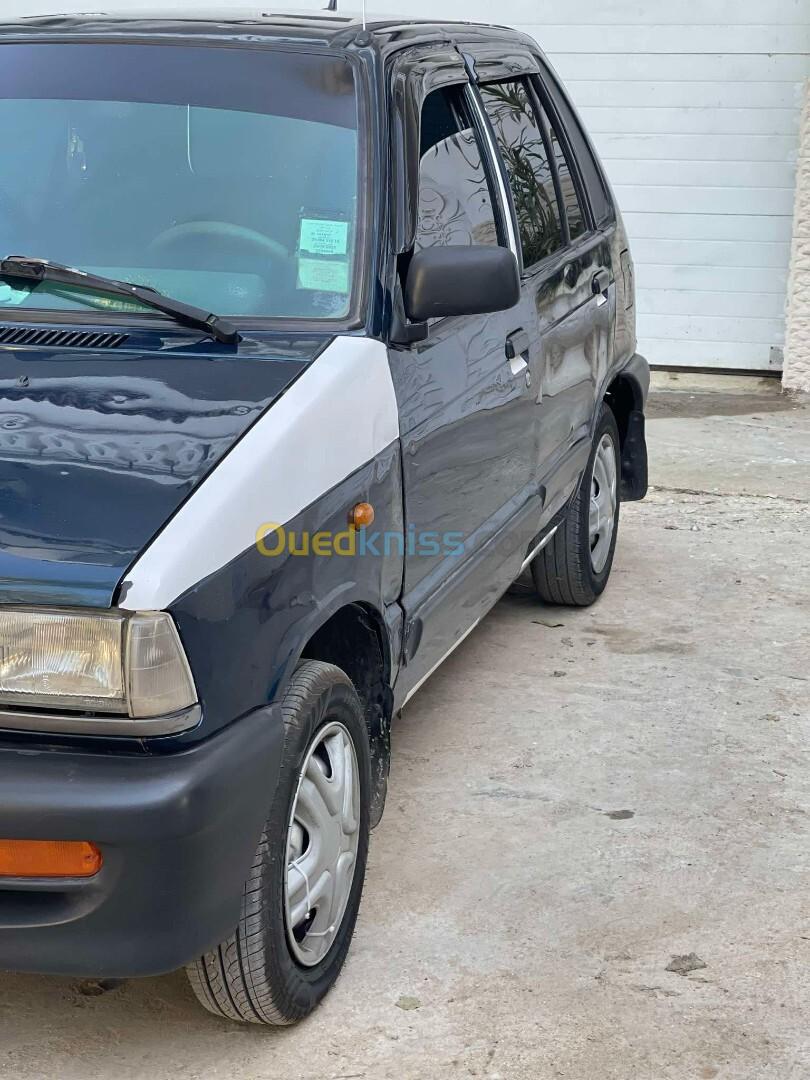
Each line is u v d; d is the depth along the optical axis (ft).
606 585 20.31
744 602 19.63
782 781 14.19
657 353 33.19
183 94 11.95
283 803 9.26
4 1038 10.02
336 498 9.94
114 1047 9.93
